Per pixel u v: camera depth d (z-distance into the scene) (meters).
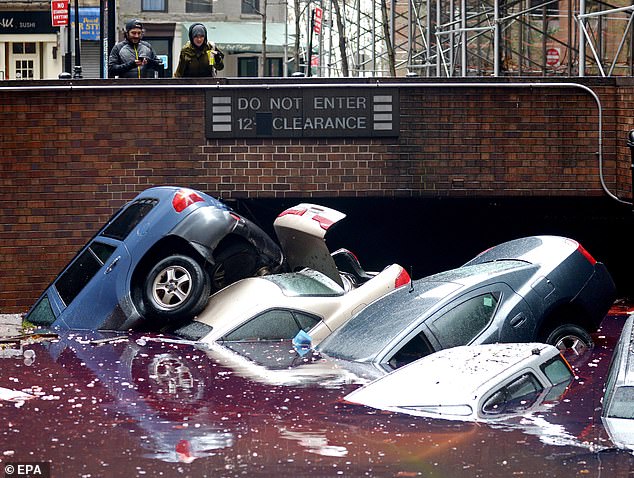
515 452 7.54
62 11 29.94
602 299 12.66
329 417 8.67
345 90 19.06
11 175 18.75
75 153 18.81
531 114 19.20
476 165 19.23
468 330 11.34
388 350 10.98
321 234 14.48
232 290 13.96
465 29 30.77
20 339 13.02
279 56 55.47
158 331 13.84
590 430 8.05
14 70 53.09
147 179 18.95
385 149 19.19
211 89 18.91
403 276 13.77
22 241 18.84
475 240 23.33
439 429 8.18
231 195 19.06
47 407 9.20
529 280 12.06
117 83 18.78
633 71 22.91
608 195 19.23
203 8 56.66
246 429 8.37
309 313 12.89
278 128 19.05
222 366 10.95
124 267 14.12
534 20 29.20
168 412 8.96
